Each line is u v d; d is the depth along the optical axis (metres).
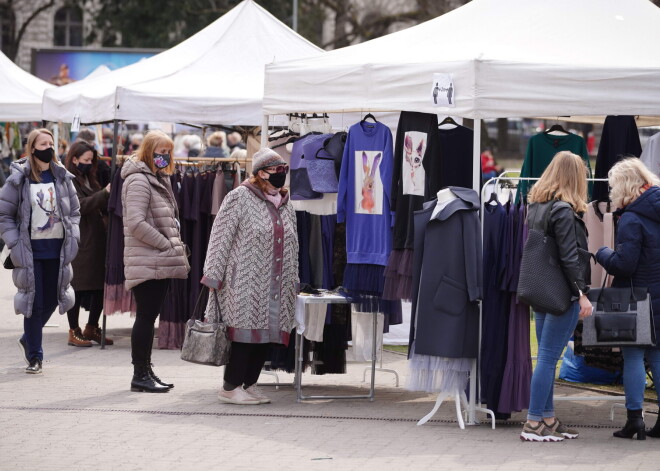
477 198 8.98
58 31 60.94
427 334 8.92
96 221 13.61
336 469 7.54
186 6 46.12
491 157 38.34
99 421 9.09
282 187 9.97
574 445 8.46
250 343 9.80
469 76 9.09
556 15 10.20
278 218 9.73
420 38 10.27
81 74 33.09
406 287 9.71
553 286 8.35
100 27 48.88
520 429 9.10
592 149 43.16
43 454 7.89
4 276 23.42
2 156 27.27
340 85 9.98
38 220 10.88
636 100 8.98
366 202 9.98
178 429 8.84
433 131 9.60
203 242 13.70
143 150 10.45
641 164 8.69
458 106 9.16
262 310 9.59
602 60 9.33
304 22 48.59
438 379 9.13
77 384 10.89
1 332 14.86
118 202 13.12
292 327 9.84
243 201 9.64
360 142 10.00
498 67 9.05
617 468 7.64
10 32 57.25
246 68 15.14
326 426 9.10
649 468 7.65
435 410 9.20
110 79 15.25
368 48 10.55
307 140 10.44
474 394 9.16
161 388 10.54
